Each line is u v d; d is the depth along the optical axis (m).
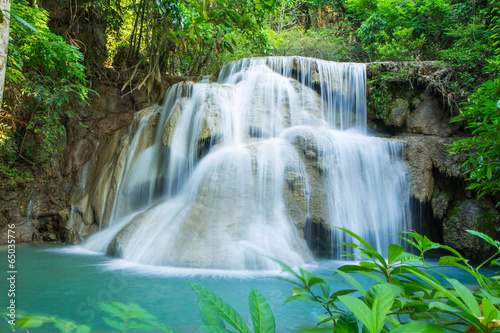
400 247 1.32
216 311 0.93
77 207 10.28
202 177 8.16
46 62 9.30
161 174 9.80
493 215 8.70
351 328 0.96
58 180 10.98
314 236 8.52
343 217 8.44
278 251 7.05
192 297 4.77
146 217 8.11
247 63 11.84
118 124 12.25
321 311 4.30
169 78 13.37
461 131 10.19
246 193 7.91
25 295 4.75
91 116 12.22
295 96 10.69
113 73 13.73
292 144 8.91
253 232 7.34
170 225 7.52
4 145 9.75
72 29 12.83
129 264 6.81
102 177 10.48
